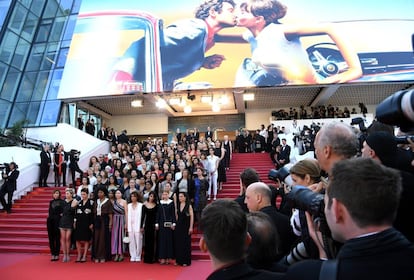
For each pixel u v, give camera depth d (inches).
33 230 387.5
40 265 288.8
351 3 709.9
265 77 630.5
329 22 687.7
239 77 636.7
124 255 321.1
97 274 257.0
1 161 513.0
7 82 742.5
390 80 606.5
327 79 618.8
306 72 629.9
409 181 56.3
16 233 374.3
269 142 625.0
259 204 98.8
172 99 718.5
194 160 425.4
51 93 723.4
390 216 39.4
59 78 740.0
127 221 303.1
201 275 249.9
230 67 650.8
